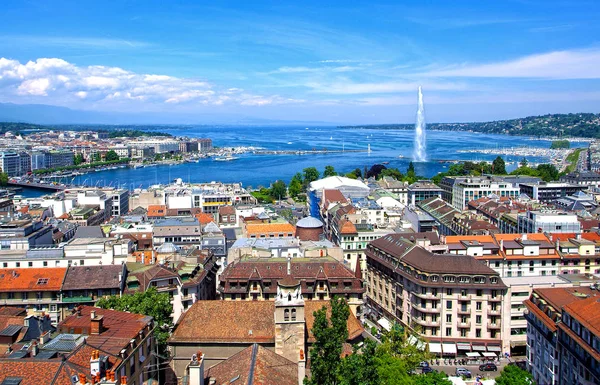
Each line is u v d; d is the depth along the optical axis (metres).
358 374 107.88
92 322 112.00
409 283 199.75
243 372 103.56
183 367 131.62
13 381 89.44
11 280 179.88
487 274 188.75
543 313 157.38
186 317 136.00
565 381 142.25
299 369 109.88
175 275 184.00
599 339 124.50
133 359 109.00
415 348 154.12
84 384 90.44
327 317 138.75
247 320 134.62
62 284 178.25
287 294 126.56
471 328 190.00
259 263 198.25
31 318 122.56
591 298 141.62
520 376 136.50
